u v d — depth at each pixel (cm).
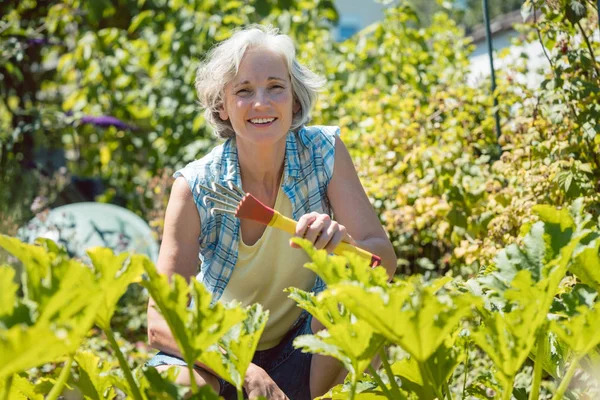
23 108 568
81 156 585
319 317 93
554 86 226
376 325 81
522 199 226
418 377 99
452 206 260
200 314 86
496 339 86
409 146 307
